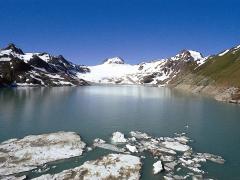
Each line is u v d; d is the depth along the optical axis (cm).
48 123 6322
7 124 6125
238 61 14550
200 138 5131
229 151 4353
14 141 4628
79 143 4559
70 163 3706
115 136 5009
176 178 3297
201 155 4112
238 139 5053
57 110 8375
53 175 3262
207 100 11219
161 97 13138
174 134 5428
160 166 3528
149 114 7750
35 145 4394
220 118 7075
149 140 4922
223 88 12094
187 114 7719
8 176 3278
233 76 12438
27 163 3666
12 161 3712
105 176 3269
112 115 7550
